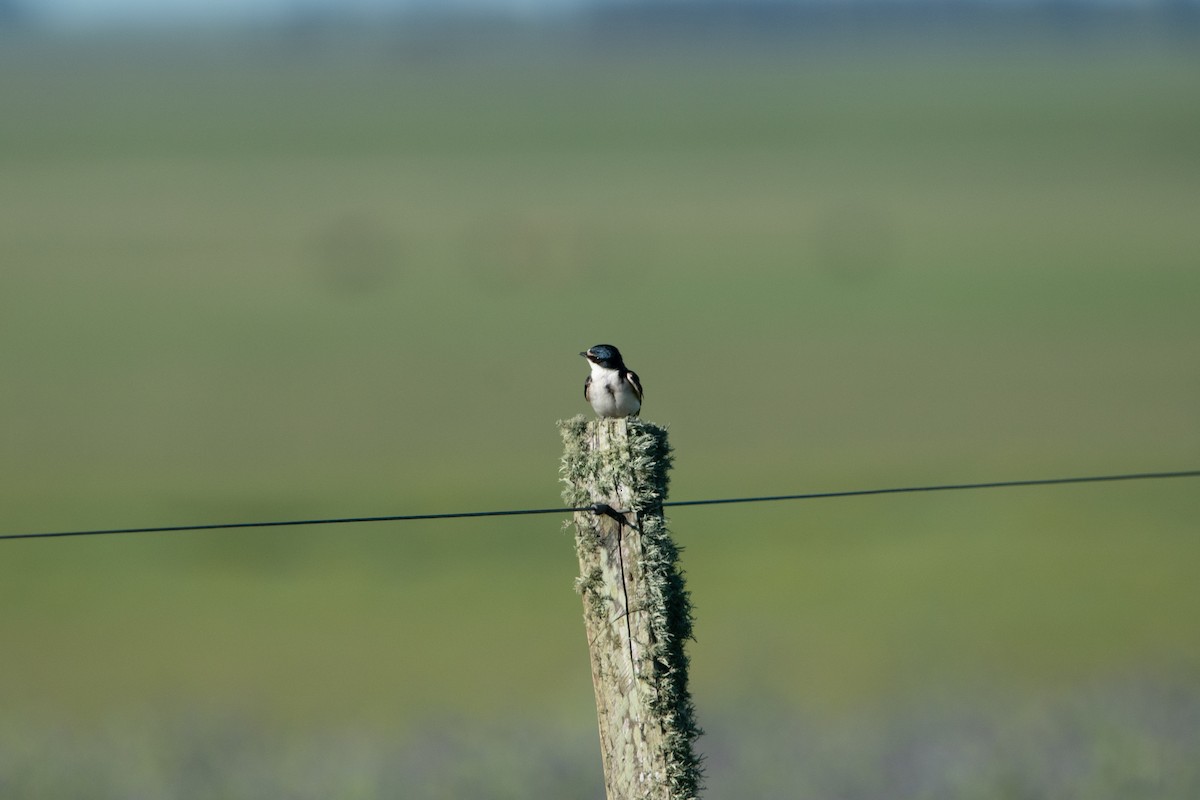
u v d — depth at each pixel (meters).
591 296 96.12
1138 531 31.31
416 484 41.25
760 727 15.47
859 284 96.94
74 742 15.66
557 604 26.91
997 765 13.35
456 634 24.64
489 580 28.92
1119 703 15.90
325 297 95.44
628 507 7.30
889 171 190.00
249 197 167.88
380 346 75.62
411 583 28.80
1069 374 60.47
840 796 13.04
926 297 88.44
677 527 34.06
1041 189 162.25
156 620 25.67
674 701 7.26
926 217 136.75
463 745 14.89
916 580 27.58
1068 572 27.66
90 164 199.50
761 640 22.41
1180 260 101.00
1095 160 192.50
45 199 158.38
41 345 73.25
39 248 117.19
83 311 84.94
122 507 37.62
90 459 46.12
